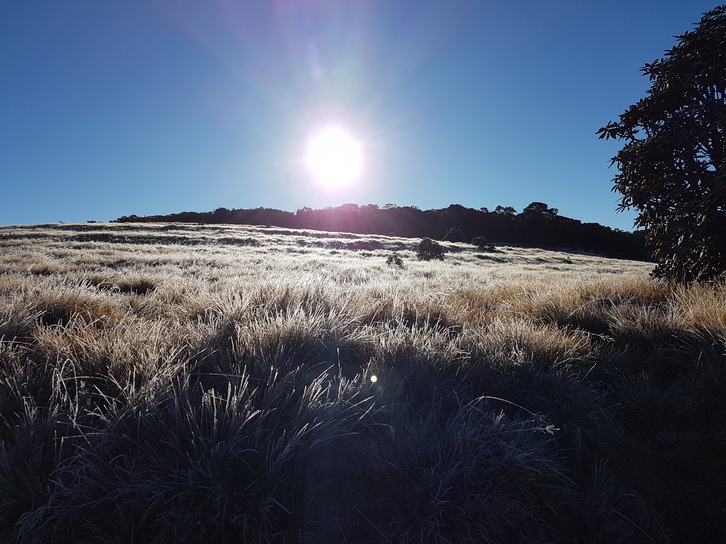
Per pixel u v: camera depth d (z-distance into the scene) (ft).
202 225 181.68
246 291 18.07
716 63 18.60
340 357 11.48
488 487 6.48
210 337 11.21
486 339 12.90
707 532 6.84
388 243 142.61
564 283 33.53
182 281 29.12
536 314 17.92
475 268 73.67
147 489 5.80
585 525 6.66
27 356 9.94
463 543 5.94
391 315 16.14
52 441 6.83
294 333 11.51
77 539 5.61
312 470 6.86
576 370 11.71
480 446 7.04
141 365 8.95
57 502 5.82
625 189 22.59
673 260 19.95
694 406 9.80
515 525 6.33
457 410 8.98
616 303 19.17
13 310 13.08
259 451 6.56
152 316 16.38
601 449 8.63
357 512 6.31
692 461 8.35
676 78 20.35
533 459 7.03
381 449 7.30
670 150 19.77
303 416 7.36
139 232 128.98
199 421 7.16
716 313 12.89
